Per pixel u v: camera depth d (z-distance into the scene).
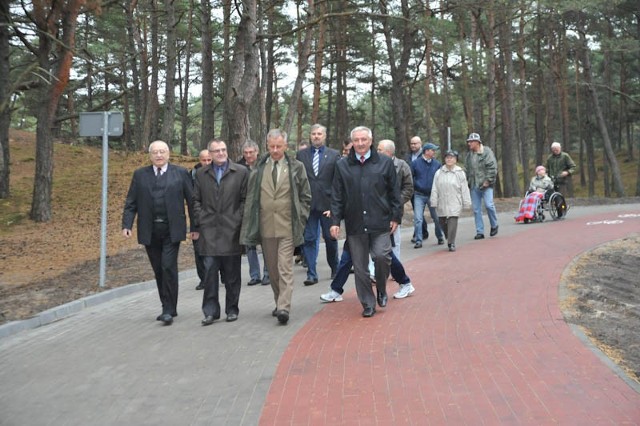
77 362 6.39
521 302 7.52
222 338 6.95
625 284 8.45
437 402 4.66
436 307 7.60
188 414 4.80
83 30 25.72
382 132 60.66
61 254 13.87
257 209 7.49
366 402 4.76
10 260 13.33
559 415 4.29
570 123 52.78
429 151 13.05
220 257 7.74
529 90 44.78
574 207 21.73
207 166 7.79
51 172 17.80
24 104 30.81
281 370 5.68
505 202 23.03
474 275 9.43
